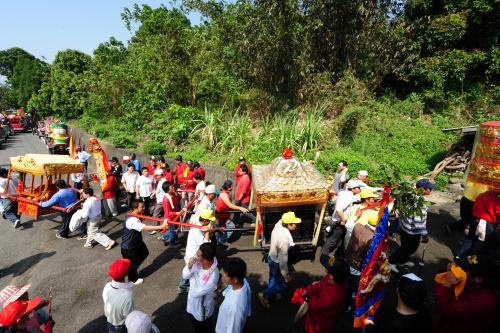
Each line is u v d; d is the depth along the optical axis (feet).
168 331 15.46
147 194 30.40
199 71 53.67
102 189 30.30
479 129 21.11
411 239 17.19
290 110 43.47
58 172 27.53
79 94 90.48
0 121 94.32
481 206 16.97
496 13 41.55
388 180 14.08
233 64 50.29
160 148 43.29
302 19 42.27
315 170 22.13
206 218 15.53
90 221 23.93
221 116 45.80
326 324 11.35
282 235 15.34
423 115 45.01
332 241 18.90
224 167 36.11
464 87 45.57
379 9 40.47
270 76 45.75
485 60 43.73
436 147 37.14
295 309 16.43
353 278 14.99
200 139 44.11
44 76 139.95
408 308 9.39
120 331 12.56
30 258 23.48
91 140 33.55
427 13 45.55
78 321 16.61
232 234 25.35
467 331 9.66
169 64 53.16
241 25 42.93
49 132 70.79
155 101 53.47
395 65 45.01
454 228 23.22
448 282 10.07
